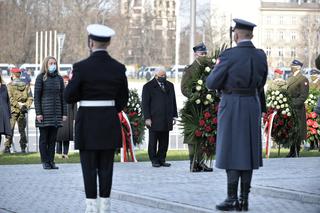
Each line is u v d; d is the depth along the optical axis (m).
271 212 12.87
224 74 12.77
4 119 22.64
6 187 16.45
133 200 14.55
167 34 131.38
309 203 13.92
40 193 15.59
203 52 18.73
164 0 132.75
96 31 11.95
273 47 148.62
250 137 12.76
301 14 148.12
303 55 137.75
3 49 100.00
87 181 11.94
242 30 12.87
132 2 126.06
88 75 11.84
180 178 17.69
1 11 101.06
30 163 21.75
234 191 12.85
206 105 18.64
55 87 19.83
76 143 11.95
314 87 27.11
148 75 73.25
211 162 19.31
